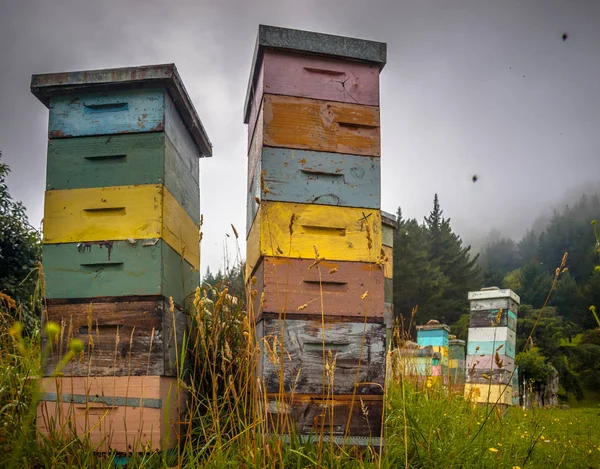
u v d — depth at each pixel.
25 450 2.94
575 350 28.30
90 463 3.02
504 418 6.06
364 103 4.13
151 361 3.58
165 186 3.96
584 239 82.06
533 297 57.38
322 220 3.88
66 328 3.66
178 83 4.16
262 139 3.89
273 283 3.69
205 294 3.63
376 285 3.87
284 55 4.04
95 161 3.97
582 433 5.89
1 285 11.99
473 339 8.51
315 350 3.66
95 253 3.81
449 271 53.66
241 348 3.84
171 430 3.55
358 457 3.31
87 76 3.98
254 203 4.25
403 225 50.62
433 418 4.35
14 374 3.47
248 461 2.85
